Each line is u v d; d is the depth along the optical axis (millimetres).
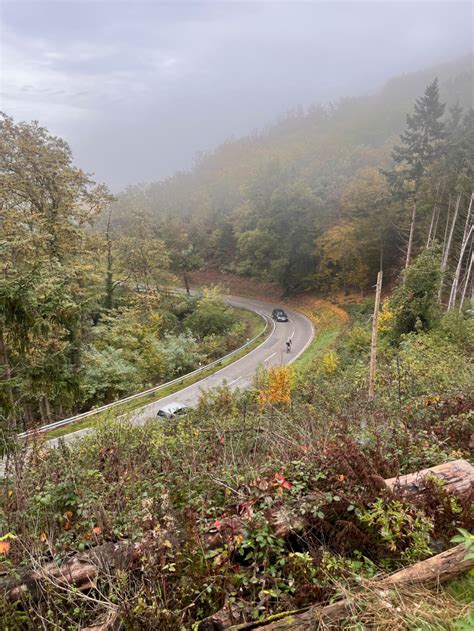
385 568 3066
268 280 52250
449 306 25906
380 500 3240
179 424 8086
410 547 3109
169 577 2982
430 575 2797
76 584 3092
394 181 29922
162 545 3080
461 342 15844
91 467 5457
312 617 2588
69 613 2900
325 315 38531
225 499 3873
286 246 45438
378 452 4121
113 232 43250
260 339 33906
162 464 5223
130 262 37531
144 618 2641
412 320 18719
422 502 3395
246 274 56062
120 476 4902
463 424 5441
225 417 9258
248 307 46531
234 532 3203
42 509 4039
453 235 30500
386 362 13844
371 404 7484
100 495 4332
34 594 3062
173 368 27172
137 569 3113
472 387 7070
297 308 45062
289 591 2887
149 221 47156
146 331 29125
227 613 2711
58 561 3219
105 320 27984
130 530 3518
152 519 3500
